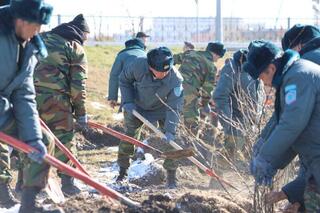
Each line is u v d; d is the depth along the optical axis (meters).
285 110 5.04
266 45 5.24
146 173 9.02
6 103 5.12
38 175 5.40
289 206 5.96
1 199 6.99
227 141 8.02
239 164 7.30
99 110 16.45
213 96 8.65
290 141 5.05
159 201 5.98
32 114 5.23
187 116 10.07
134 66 8.33
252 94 7.69
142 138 11.48
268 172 5.24
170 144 8.22
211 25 30.19
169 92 8.25
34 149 5.11
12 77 5.12
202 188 8.43
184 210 5.92
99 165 10.80
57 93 7.50
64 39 7.53
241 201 6.31
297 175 6.39
